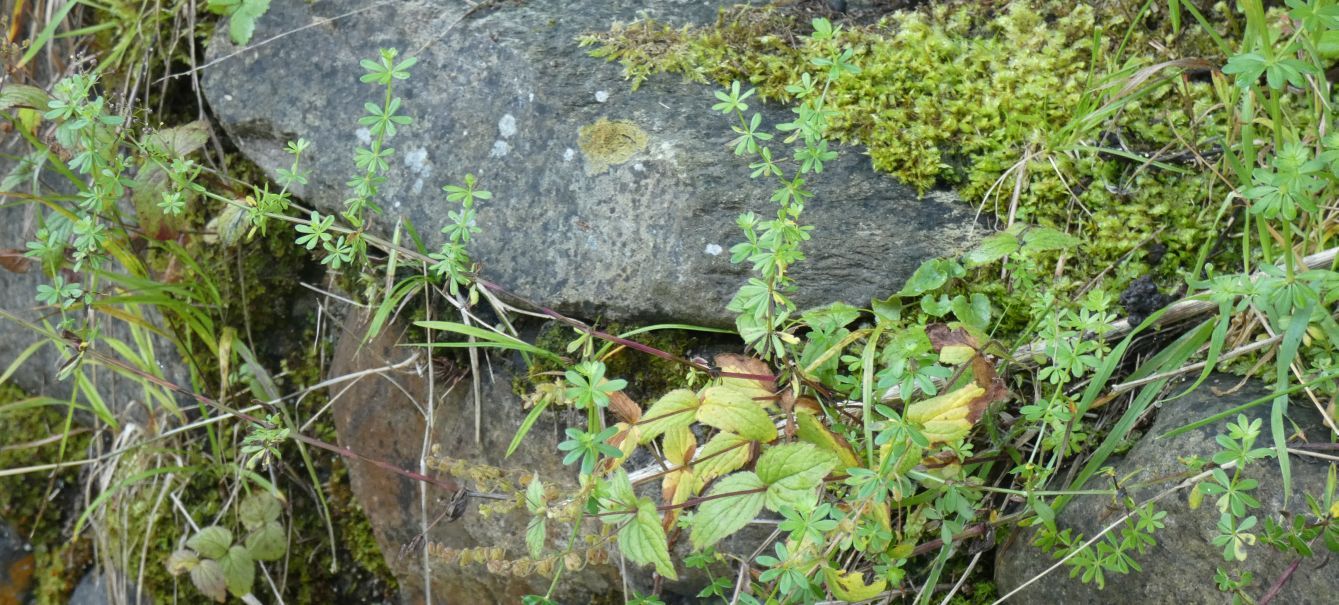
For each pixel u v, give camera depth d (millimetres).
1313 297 1443
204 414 2543
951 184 2025
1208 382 1723
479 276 2107
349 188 2229
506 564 1697
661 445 2041
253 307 2607
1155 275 1912
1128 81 1879
